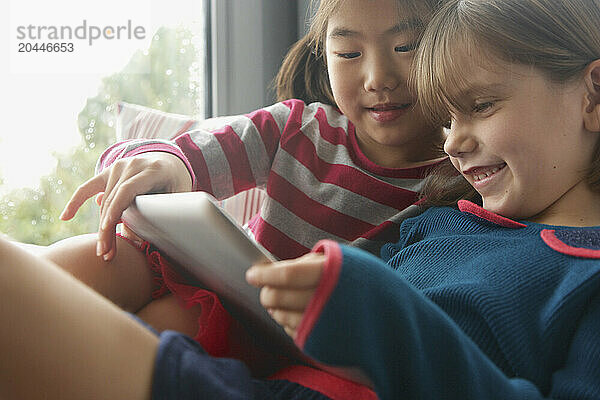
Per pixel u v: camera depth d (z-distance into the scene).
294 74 1.16
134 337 0.45
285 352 0.58
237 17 1.59
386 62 0.89
